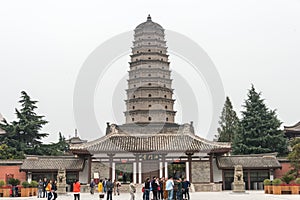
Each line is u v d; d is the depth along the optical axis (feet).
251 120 272.51
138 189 194.29
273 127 271.90
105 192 175.11
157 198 126.82
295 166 204.44
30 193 165.27
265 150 262.06
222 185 208.23
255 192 181.98
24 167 207.51
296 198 135.13
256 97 283.59
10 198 150.00
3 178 212.64
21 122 294.87
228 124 290.15
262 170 211.20
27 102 301.43
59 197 155.02
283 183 165.37
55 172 211.00
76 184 117.19
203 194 167.32
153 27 256.32
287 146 270.67
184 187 120.78
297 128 287.07
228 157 215.92
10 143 283.79
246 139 269.85
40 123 295.89
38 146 289.94
